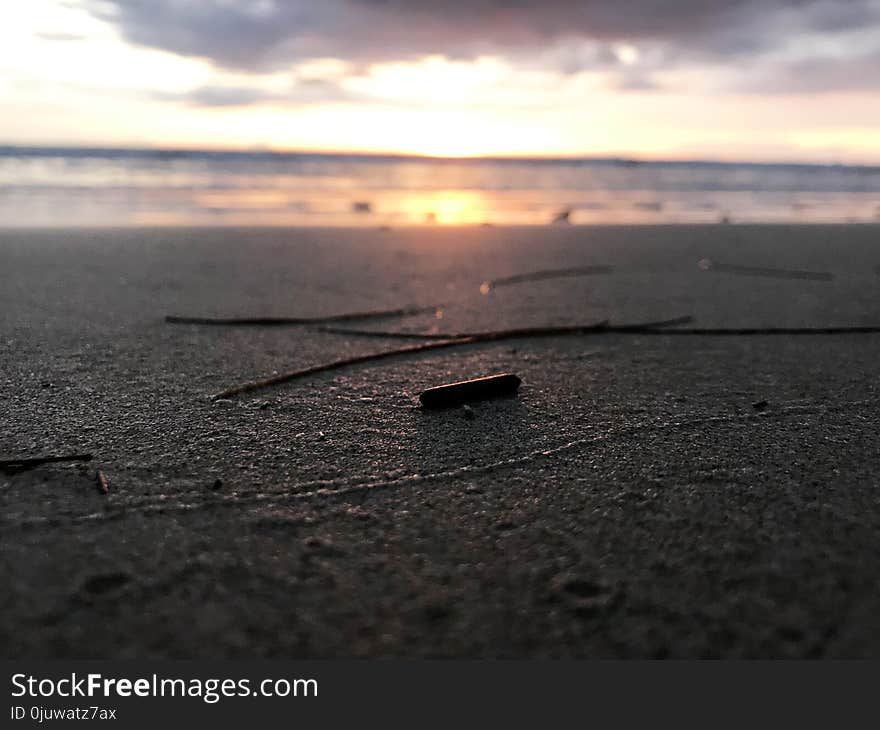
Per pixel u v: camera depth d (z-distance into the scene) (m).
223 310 0.46
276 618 0.15
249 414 0.26
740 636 0.14
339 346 0.37
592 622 0.15
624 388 0.30
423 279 0.61
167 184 2.02
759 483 0.21
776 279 0.63
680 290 0.57
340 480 0.21
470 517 0.19
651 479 0.21
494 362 0.34
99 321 0.41
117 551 0.17
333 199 1.76
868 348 0.38
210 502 0.19
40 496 0.19
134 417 0.26
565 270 0.67
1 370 0.31
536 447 0.24
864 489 0.21
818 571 0.17
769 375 0.32
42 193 1.57
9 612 0.15
